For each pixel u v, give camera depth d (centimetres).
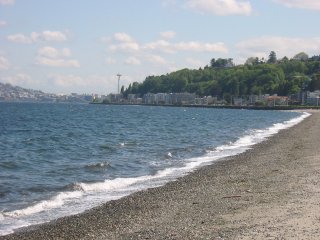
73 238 1130
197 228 1141
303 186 1667
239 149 3391
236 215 1263
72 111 14350
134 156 3017
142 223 1245
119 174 2247
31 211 1439
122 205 1502
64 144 3925
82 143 4000
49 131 5588
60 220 1320
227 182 1889
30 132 5409
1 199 1620
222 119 9362
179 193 1683
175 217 1294
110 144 3862
